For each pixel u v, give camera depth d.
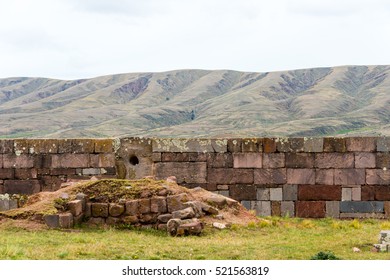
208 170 25.97
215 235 18.33
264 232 19.41
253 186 25.78
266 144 25.78
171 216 19.25
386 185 25.20
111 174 26.75
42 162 27.03
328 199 25.42
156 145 26.17
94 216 20.00
